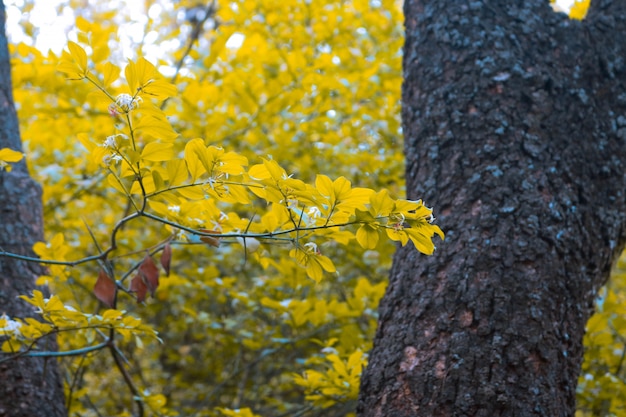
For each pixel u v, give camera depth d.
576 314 1.72
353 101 3.07
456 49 1.86
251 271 3.57
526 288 1.67
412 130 1.87
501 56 1.83
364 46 3.27
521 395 1.62
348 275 3.38
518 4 1.88
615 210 1.80
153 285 1.73
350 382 2.09
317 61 2.84
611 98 1.85
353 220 1.54
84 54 1.50
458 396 1.62
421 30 1.91
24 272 2.09
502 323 1.65
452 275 1.70
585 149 1.79
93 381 3.95
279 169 1.49
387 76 3.00
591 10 1.96
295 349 3.29
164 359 4.26
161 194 1.58
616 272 3.94
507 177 1.74
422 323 1.69
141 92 1.51
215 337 3.41
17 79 2.66
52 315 1.74
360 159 3.04
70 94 2.67
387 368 1.69
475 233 1.71
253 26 3.07
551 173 1.75
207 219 1.78
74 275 3.05
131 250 2.92
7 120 2.20
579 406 2.50
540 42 1.85
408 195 1.84
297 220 1.60
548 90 1.81
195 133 2.88
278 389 3.57
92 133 3.04
